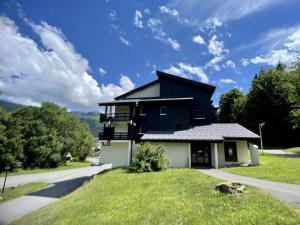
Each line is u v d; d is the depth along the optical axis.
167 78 29.70
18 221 11.89
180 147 22.83
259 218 5.94
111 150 26.25
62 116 57.81
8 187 24.59
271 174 14.12
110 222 7.38
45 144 46.97
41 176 33.16
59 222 8.69
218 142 21.47
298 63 25.42
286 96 43.12
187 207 7.69
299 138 42.62
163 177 14.12
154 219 7.10
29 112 52.94
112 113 27.42
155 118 27.05
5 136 39.31
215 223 6.04
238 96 60.25
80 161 68.19
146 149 19.25
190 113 27.83
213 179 12.14
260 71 50.69
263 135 45.91
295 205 7.17
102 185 14.12
